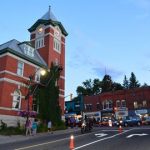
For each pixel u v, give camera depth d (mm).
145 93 61469
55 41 46531
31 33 48062
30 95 37344
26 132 29375
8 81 34000
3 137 26312
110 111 65375
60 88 45094
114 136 22812
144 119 51125
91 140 19984
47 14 47812
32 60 38688
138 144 16250
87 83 112000
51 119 39094
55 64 44594
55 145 17516
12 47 37094
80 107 61938
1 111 32094
